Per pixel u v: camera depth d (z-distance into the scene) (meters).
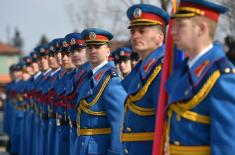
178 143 6.49
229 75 6.20
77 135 10.54
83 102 10.29
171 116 6.66
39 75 16.64
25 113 19.45
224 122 6.08
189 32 6.42
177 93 6.53
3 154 25.02
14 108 24.09
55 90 13.61
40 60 16.12
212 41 6.55
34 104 17.00
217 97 6.19
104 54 10.34
